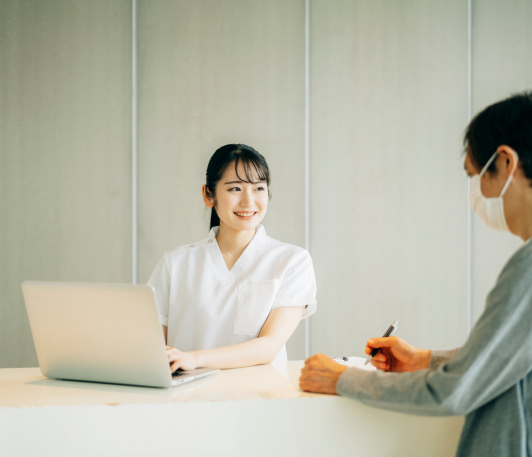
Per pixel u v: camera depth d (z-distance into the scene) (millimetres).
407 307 2982
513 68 3102
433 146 3023
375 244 2977
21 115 2830
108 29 2867
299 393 904
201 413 842
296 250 1569
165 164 2885
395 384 808
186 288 1556
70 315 963
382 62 3004
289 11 2959
